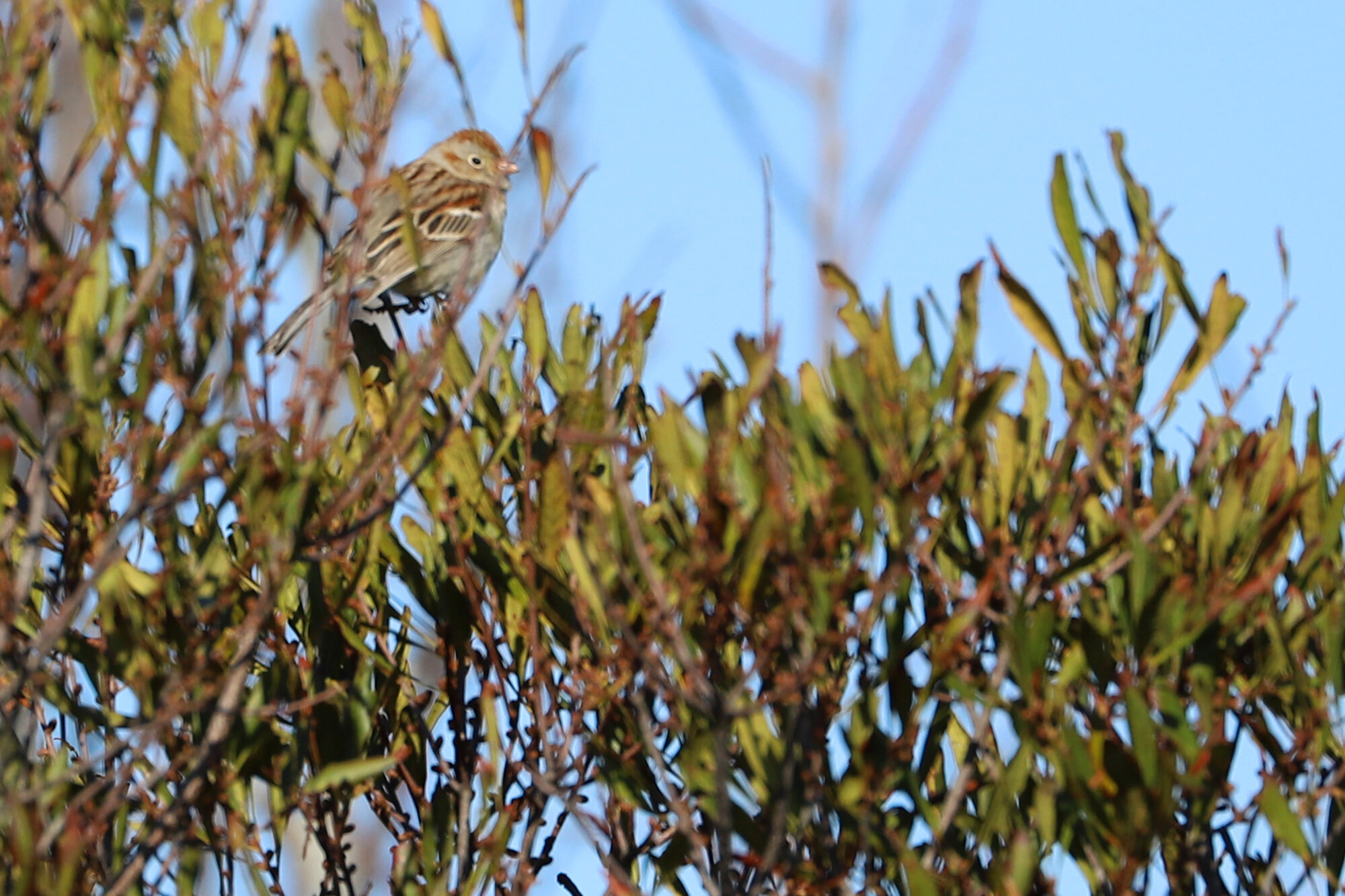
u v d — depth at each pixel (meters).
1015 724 6.56
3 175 7.39
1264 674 7.01
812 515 6.60
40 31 7.69
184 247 7.33
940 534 6.97
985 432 7.07
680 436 6.70
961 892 6.70
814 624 6.36
